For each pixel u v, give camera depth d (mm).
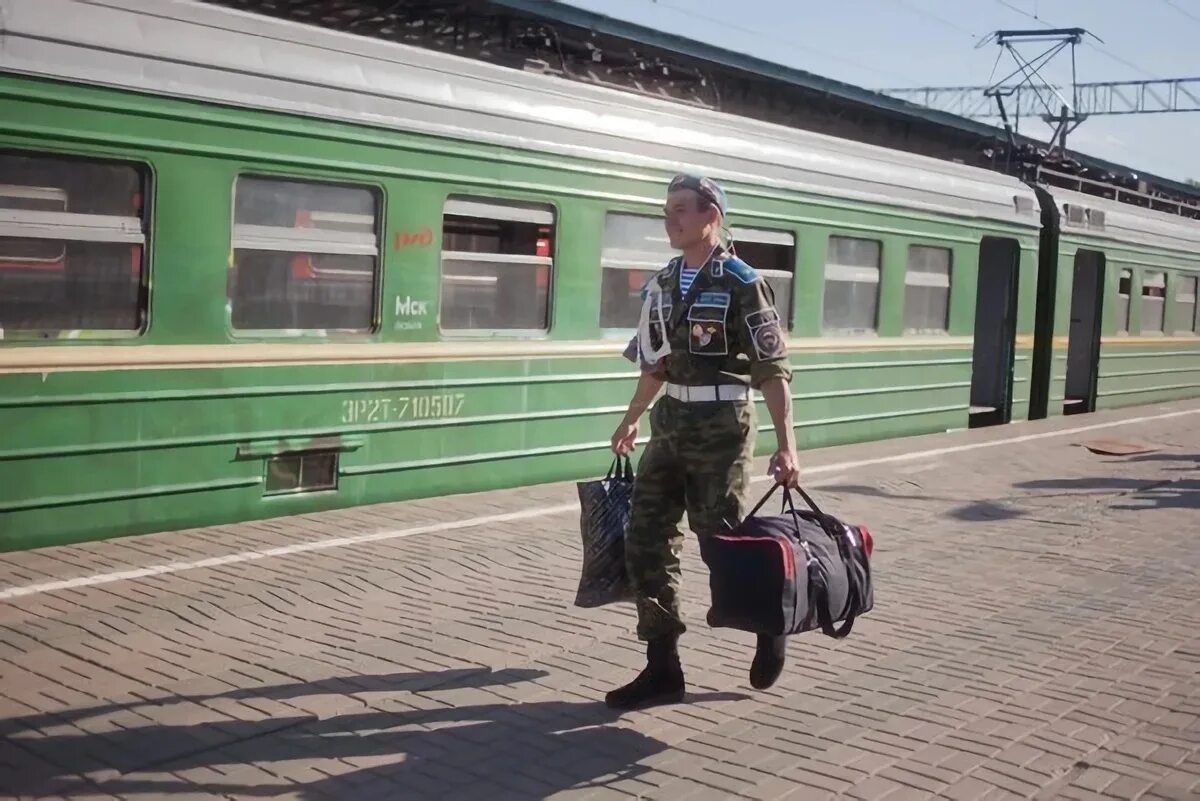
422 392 9008
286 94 7918
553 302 9930
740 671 5746
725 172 11320
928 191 14133
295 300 8164
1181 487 11539
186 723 4836
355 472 8688
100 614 6148
